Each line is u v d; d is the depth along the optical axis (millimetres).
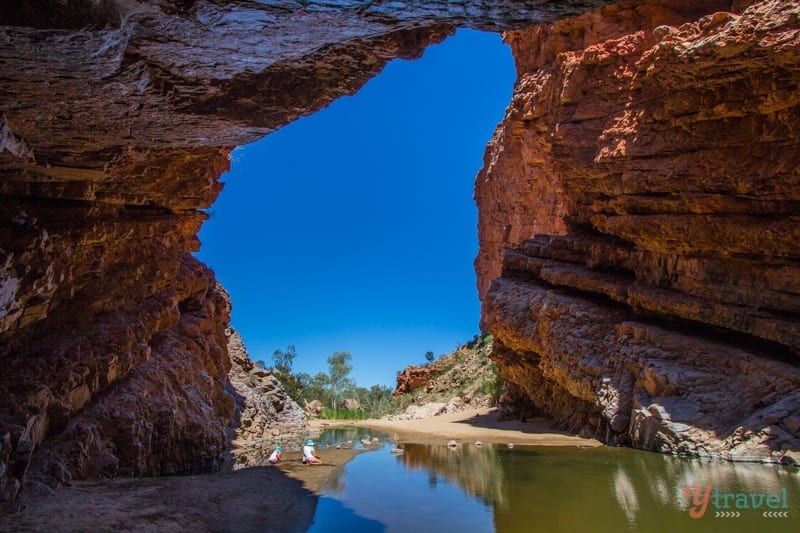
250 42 5969
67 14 4508
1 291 8414
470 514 8523
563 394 21250
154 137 9305
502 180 43719
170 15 5102
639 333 16359
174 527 7691
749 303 14320
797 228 13195
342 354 61156
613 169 18266
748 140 14297
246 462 17078
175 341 18797
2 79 6324
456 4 5020
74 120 8188
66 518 7504
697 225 15492
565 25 24578
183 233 19125
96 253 13836
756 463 11156
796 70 12680
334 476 12789
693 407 13359
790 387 12031
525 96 26375
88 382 12234
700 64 14156
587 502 8852
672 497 8836
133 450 12047
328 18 5328
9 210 9555
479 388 36156
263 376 33969
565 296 20969
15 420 8969
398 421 33781
